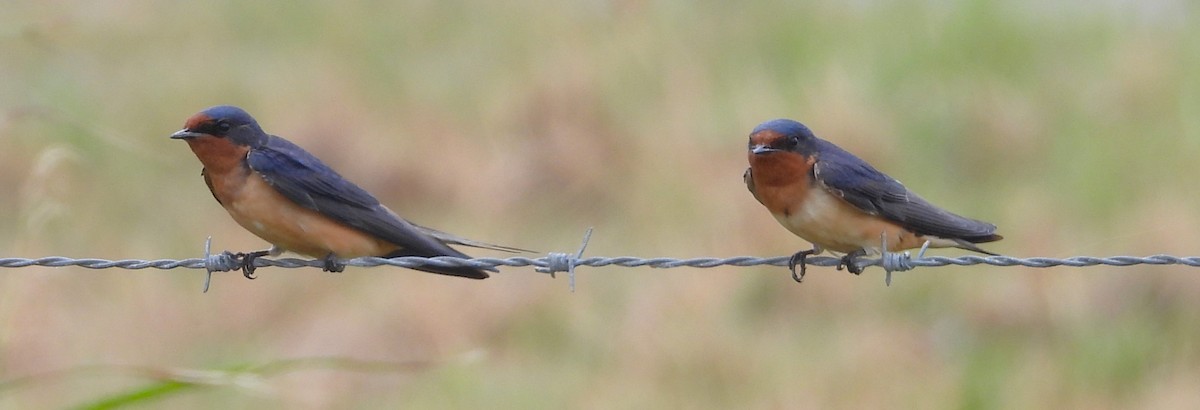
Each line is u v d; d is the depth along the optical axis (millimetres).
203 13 21109
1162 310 13883
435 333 13477
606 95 17641
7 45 18641
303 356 13453
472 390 12781
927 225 9648
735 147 16203
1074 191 16312
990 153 17344
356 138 17375
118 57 19828
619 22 19172
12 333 11195
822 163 9500
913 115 17938
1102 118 17797
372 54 20281
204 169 9305
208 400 12359
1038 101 18312
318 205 9055
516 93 17859
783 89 17844
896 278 14273
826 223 9570
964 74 18922
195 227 15695
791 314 14062
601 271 14625
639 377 12805
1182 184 16125
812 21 19797
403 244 9227
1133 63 18609
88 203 15477
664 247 14586
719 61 18703
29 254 11703
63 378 12383
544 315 13789
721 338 13016
